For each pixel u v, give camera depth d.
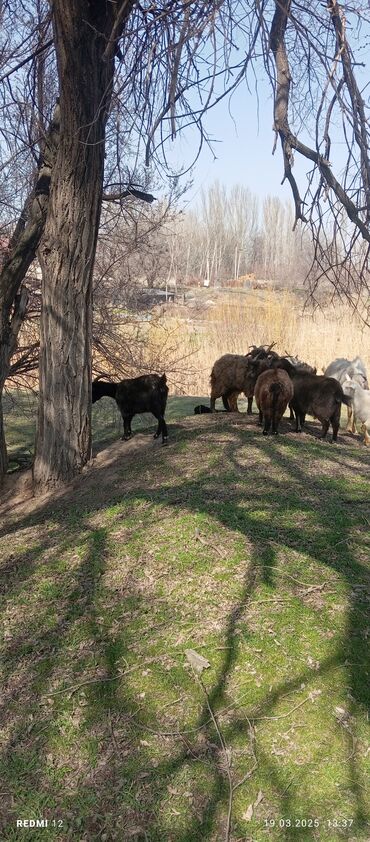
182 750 3.44
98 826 3.15
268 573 4.62
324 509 5.52
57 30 6.27
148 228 11.05
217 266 37.50
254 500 5.73
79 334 7.26
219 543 5.05
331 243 4.72
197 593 4.53
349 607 4.22
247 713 3.58
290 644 3.98
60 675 4.04
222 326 17.72
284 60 4.84
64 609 4.65
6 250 8.65
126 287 10.91
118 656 4.11
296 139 4.80
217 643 4.05
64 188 6.79
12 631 4.52
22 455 9.73
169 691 3.79
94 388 8.12
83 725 3.67
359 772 3.22
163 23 4.01
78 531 5.76
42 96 7.79
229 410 9.46
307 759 3.31
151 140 3.66
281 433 8.05
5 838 3.15
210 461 6.82
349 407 8.38
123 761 3.43
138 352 11.66
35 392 10.76
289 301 19.16
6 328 7.55
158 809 3.18
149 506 5.89
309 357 16.34
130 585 4.75
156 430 8.36
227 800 3.16
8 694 3.97
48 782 3.39
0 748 3.62
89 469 7.46
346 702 3.58
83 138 6.57
